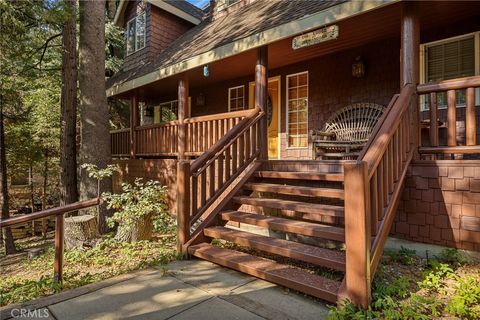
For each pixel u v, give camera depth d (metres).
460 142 5.12
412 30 3.54
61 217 3.30
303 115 7.09
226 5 8.77
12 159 11.41
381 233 2.63
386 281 2.83
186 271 3.20
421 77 5.38
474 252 3.03
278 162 4.68
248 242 3.28
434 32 5.27
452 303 2.30
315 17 4.18
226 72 7.63
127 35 10.64
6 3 6.69
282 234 4.48
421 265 3.20
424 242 3.34
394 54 5.65
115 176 8.84
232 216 3.78
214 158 4.18
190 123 6.51
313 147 6.03
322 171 4.22
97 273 3.80
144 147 8.02
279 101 7.53
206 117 6.08
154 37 9.56
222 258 3.22
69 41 8.00
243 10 7.86
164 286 2.84
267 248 3.09
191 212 3.85
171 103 10.63
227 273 3.13
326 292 2.41
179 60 6.62
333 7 3.99
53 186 14.72
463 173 3.11
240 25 6.29
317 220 4.15
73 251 4.78
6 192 8.14
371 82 5.97
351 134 6.12
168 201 6.91
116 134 9.53
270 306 2.43
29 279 4.06
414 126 3.46
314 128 6.85
